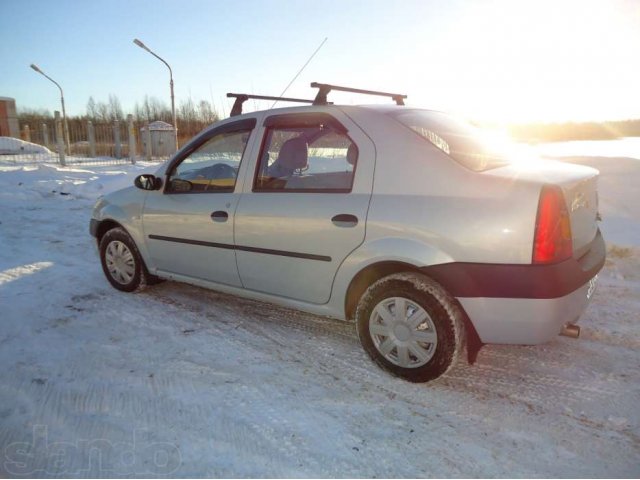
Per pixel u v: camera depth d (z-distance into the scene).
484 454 2.46
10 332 3.89
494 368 3.29
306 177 3.41
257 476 2.31
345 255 3.16
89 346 3.65
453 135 3.31
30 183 12.88
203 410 2.83
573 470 2.35
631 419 2.72
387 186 3.03
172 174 4.27
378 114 3.24
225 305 4.47
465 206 2.76
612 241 5.63
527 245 2.62
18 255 6.22
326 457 2.45
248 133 3.81
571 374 3.20
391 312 3.09
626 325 3.87
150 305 4.46
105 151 22.42
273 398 2.95
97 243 5.07
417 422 2.72
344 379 3.17
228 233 3.75
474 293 2.75
